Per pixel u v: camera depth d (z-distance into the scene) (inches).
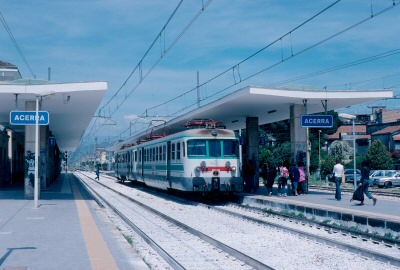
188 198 1106.7
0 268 344.8
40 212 749.3
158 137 1283.2
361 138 3181.6
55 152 2632.9
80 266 353.7
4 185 1690.5
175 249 500.1
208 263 428.8
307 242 534.0
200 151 954.7
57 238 486.9
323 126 941.8
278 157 2289.6
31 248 429.4
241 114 1220.5
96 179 2615.7
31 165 1029.2
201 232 570.6
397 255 460.4
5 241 467.8
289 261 435.5
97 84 883.4
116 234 534.0
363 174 793.6
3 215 706.2
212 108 1090.1
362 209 724.0
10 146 1875.0
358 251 460.8
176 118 1333.7
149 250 492.4
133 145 1659.7
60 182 2117.4
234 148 973.8
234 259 443.5
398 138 2847.0
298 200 898.7
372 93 971.3
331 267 410.3
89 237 494.0
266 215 806.5
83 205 882.8
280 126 2719.0
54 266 353.7
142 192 1446.9
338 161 899.4
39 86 882.8
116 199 1196.5
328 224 633.0
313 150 2536.9
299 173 1018.7
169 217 727.1
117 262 373.4
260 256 460.1
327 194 1066.7
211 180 947.3
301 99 974.4
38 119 842.2
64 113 1284.4
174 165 1024.9
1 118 1389.0
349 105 1109.1
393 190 1510.8
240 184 967.0
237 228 652.7
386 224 585.6
